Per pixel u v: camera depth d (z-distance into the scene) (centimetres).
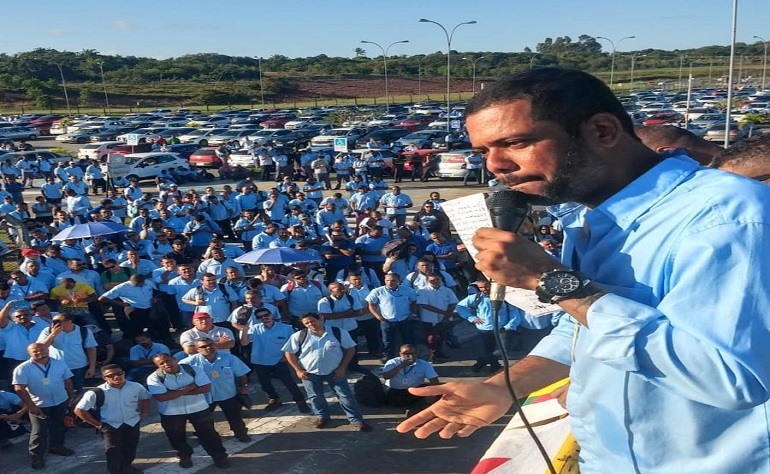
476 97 140
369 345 1259
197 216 1917
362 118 6456
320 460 879
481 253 139
